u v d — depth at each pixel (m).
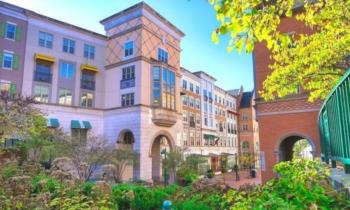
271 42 3.33
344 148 3.92
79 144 19.14
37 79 26.25
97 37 31.34
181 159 25.72
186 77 42.22
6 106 15.51
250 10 3.04
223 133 52.59
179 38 35.31
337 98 4.24
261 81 15.30
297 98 13.91
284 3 3.34
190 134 41.34
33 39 26.48
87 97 29.83
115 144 28.67
